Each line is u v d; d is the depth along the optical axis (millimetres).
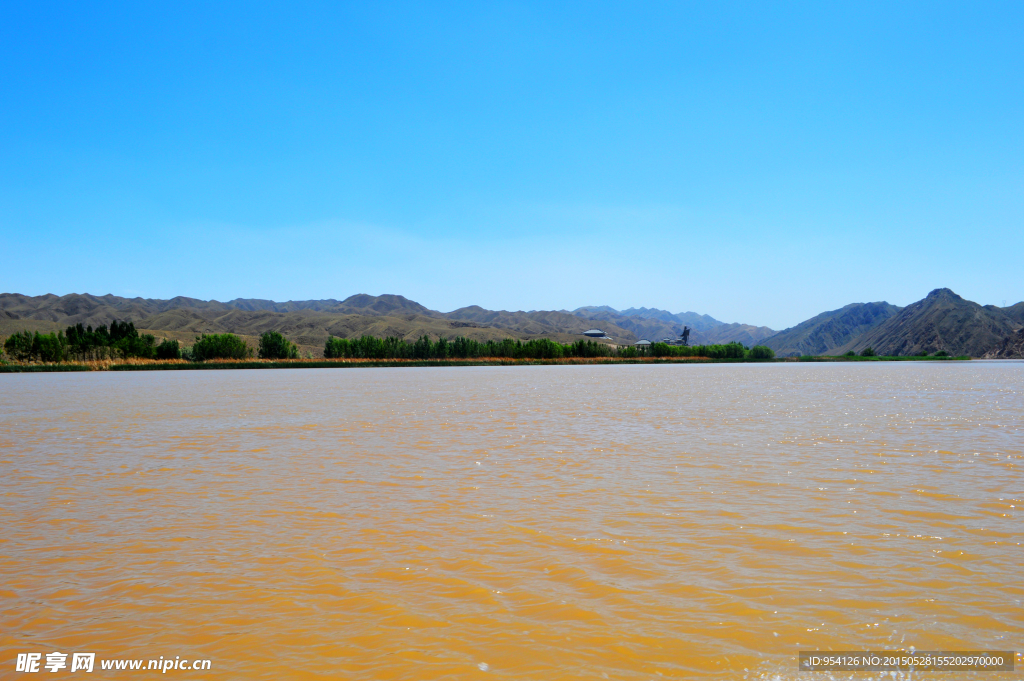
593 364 145375
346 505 12656
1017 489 13570
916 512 11812
